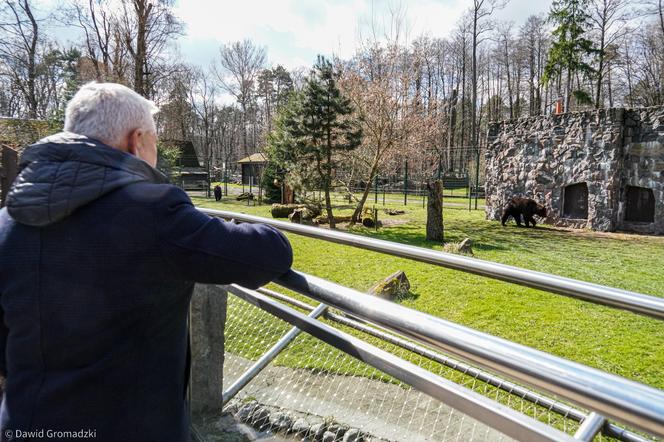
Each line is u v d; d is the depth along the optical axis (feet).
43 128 45.85
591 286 3.21
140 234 2.94
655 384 11.96
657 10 104.68
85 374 2.97
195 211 3.16
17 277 3.05
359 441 5.70
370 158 59.77
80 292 2.94
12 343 3.12
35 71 71.92
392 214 66.08
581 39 109.70
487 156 59.16
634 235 43.55
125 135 3.48
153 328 3.11
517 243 38.78
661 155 42.83
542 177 51.80
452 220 58.75
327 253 33.04
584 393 1.92
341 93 51.24
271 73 176.24
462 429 5.57
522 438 2.52
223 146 204.54
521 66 145.18
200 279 3.04
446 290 21.65
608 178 45.60
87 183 2.90
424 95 70.54
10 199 2.98
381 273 26.32
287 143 50.70
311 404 6.61
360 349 3.45
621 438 3.51
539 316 17.67
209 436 6.19
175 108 95.45
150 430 3.10
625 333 15.72
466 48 147.23
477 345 2.34
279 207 61.21
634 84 118.32
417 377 3.03
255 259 3.06
